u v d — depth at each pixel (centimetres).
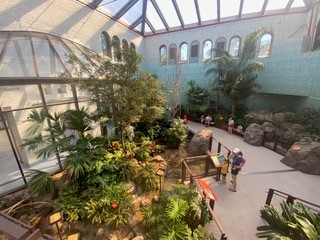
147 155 808
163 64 1769
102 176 591
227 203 577
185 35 1599
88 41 1075
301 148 796
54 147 527
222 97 1577
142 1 1244
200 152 907
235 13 1346
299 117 1184
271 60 1288
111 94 626
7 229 151
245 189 646
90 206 507
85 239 461
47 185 538
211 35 1495
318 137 889
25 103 686
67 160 558
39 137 563
